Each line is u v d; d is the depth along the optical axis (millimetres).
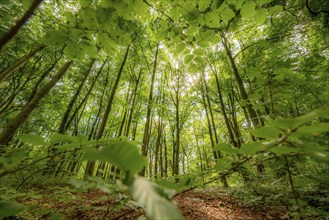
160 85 13953
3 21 2809
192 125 17234
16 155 816
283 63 2738
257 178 4164
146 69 11938
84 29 1240
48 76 9180
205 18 1557
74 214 1898
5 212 615
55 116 12570
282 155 702
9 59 6594
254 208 3584
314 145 586
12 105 9266
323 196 3066
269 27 6387
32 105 2320
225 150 746
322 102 3143
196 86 12000
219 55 8656
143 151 8812
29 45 5453
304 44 6582
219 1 1460
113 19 1221
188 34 1673
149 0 1616
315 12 4375
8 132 2010
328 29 4770
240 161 786
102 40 1312
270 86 2441
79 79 9430
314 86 3910
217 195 4844
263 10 1509
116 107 13828
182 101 14672
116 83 8156
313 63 5121
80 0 1159
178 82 12039
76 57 1377
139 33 6078
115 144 467
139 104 13867
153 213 379
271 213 3189
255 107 2648
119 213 2723
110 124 14984
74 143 818
